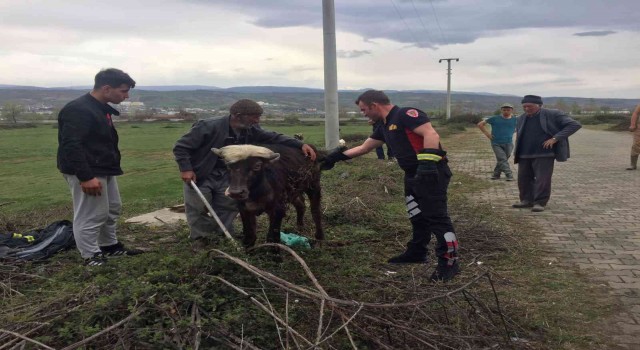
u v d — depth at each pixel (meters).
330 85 15.52
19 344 3.24
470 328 3.92
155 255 4.88
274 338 3.67
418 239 5.37
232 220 6.16
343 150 6.09
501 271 5.59
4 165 21.92
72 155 5.09
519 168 9.02
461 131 43.72
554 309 4.57
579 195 10.23
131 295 3.74
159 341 3.31
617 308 4.60
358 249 6.26
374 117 5.21
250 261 4.60
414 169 4.96
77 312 3.70
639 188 10.99
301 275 4.95
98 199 5.45
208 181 5.93
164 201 10.87
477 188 11.57
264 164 5.01
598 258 6.04
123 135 41.03
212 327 3.51
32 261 5.57
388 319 3.83
